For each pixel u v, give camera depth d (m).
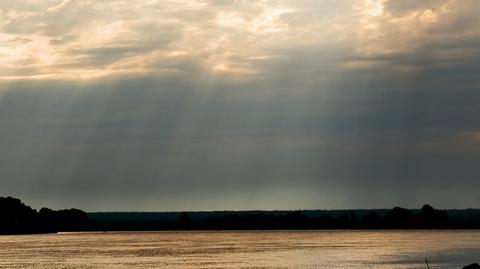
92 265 159.12
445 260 162.62
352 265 152.12
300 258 172.50
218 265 155.25
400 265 151.12
